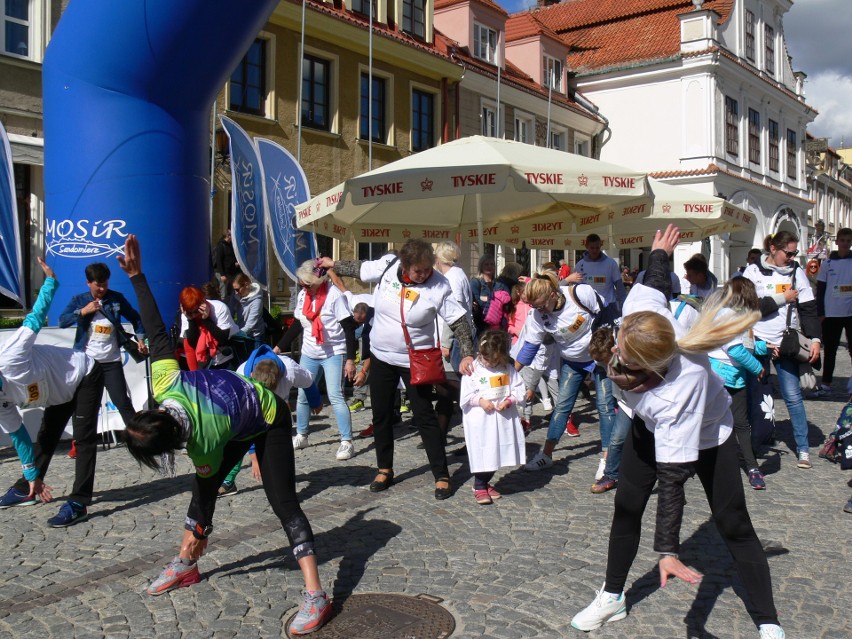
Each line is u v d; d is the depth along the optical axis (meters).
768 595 3.39
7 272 9.64
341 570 4.54
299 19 16.27
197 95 8.93
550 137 26.08
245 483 6.46
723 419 3.49
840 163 56.03
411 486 6.36
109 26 8.26
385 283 6.23
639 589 4.22
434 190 8.07
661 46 29.81
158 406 3.90
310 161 17.02
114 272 8.53
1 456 7.38
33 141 12.07
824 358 11.40
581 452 7.59
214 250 13.52
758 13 32.47
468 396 5.87
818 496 6.00
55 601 4.13
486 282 10.54
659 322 3.27
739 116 30.89
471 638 3.67
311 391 7.56
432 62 19.70
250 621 3.89
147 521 5.46
